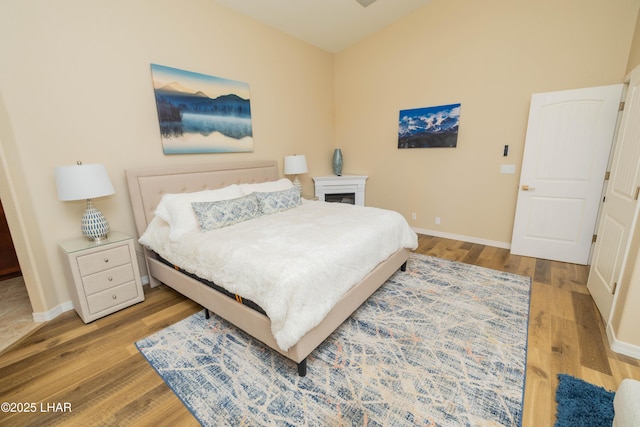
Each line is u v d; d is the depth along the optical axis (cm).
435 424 132
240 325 183
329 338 194
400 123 429
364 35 434
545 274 288
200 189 305
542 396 145
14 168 199
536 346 182
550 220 319
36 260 212
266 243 200
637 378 155
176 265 230
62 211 227
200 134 306
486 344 185
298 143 438
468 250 364
